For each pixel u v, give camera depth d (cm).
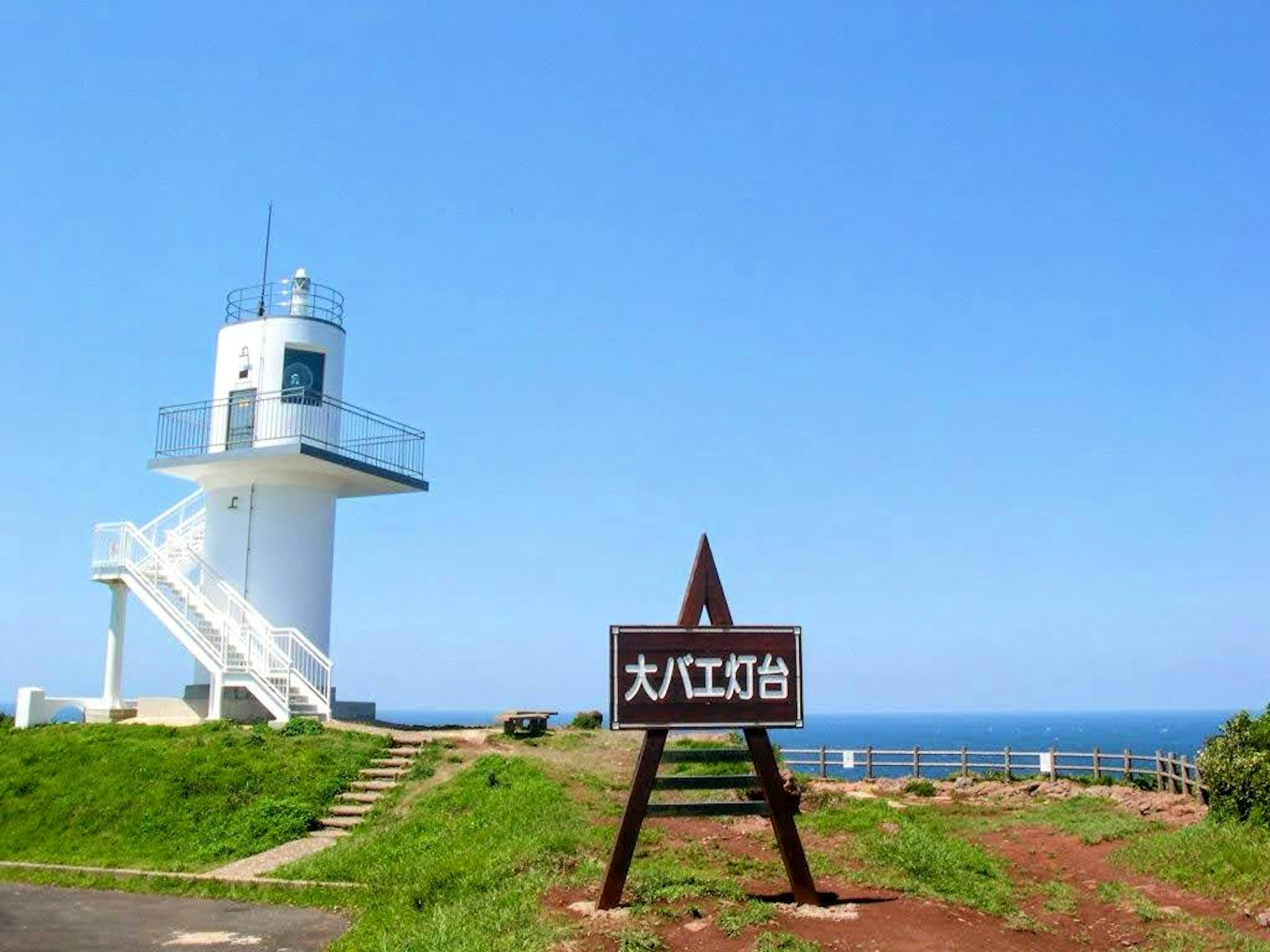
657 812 1351
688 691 1375
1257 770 2027
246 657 2847
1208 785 2145
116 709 3005
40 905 1644
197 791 2217
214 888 1727
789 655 1411
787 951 1186
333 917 1549
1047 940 1401
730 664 1392
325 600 3166
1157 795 2564
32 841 2084
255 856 1958
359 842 1941
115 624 3036
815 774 3378
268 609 3056
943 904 1450
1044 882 1797
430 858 1725
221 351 3177
